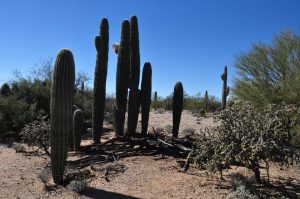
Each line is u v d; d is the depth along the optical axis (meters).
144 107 13.16
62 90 8.20
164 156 11.18
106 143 12.08
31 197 7.66
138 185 8.52
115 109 13.21
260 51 13.48
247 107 8.03
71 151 11.94
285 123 7.81
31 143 11.55
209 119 23.97
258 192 7.83
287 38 13.51
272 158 7.55
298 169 9.76
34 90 18.19
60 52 8.27
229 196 7.07
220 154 7.81
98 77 12.84
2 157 11.56
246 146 7.43
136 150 11.66
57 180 8.46
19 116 15.70
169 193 7.92
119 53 13.09
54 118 8.26
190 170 9.73
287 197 7.58
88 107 19.98
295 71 13.02
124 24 13.05
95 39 12.93
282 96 12.42
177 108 13.20
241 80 13.56
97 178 9.02
